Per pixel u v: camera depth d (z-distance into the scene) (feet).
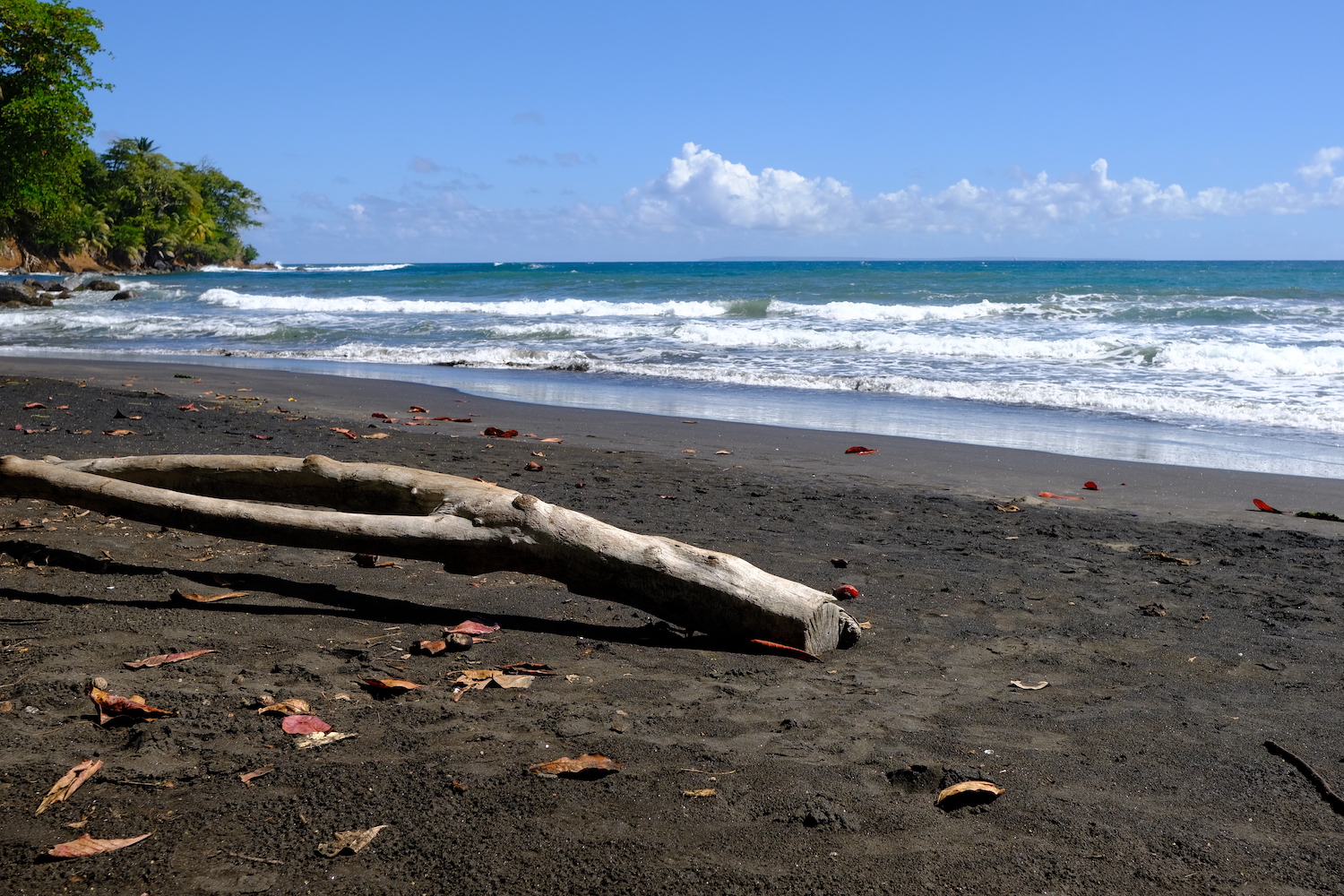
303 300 107.65
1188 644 12.25
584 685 9.98
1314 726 9.58
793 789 7.73
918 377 47.26
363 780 7.59
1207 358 50.49
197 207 315.78
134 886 6.10
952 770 8.18
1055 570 15.92
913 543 17.53
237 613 11.62
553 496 20.30
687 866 6.56
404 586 13.28
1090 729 9.35
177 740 8.11
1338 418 35.60
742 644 11.55
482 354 56.29
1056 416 37.37
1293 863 6.88
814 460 27.66
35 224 203.92
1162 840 7.16
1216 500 23.12
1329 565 16.75
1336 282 141.38
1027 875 6.63
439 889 6.21
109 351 60.64
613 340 65.51
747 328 70.33
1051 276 153.07
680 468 25.16
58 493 13.01
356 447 25.68
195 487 13.66
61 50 117.60
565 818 7.13
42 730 8.21
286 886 6.17
